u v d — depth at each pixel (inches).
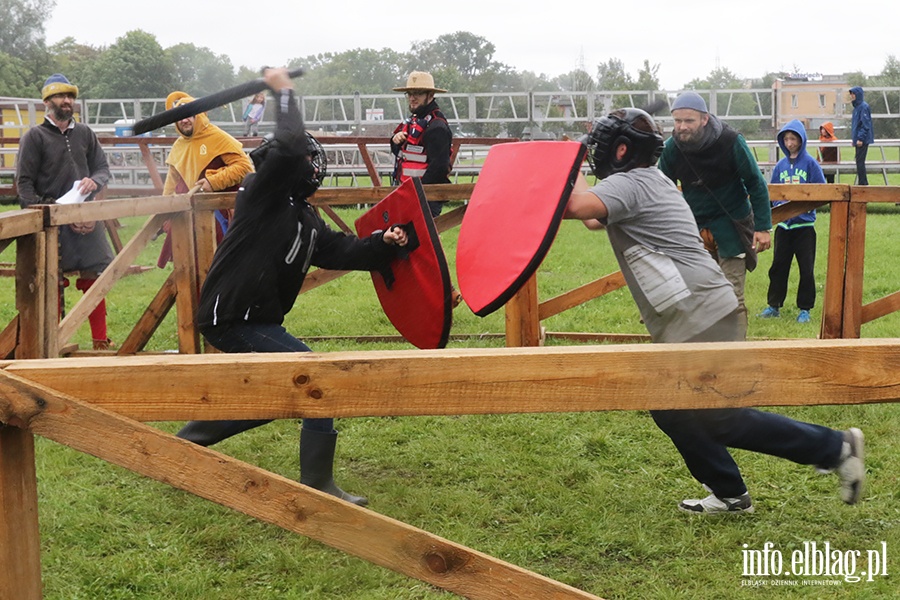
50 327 190.9
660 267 145.6
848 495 140.9
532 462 192.2
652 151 147.6
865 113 682.8
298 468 193.9
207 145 315.9
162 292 253.6
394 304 176.7
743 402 87.0
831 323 254.2
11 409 87.4
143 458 88.6
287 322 336.8
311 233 165.2
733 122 872.3
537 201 138.3
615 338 296.4
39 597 93.6
